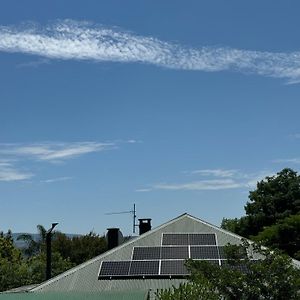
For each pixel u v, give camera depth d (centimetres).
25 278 4794
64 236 7100
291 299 1948
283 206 5634
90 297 1903
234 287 1961
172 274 2291
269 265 2002
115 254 2488
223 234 2606
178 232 2630
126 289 2242
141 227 3216
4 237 6328
